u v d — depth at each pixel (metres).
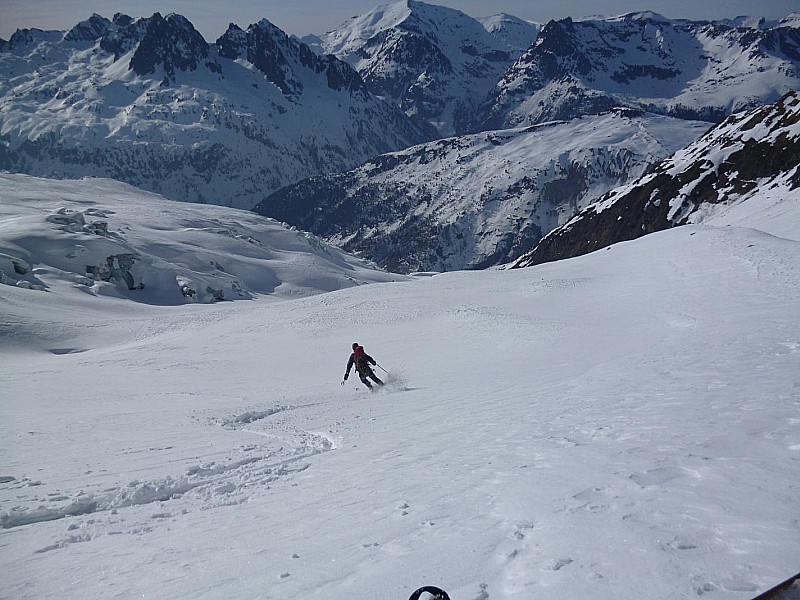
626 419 7.58
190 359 34.19
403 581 3.61
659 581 3.10
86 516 6.73
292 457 9.41
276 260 150.75
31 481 8.30
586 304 34.56
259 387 22.94
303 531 5.14
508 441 7.55
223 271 130.00
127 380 26.70
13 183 196.25
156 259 112.75
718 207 109.06
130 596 4.13
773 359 10.78
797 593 2.08
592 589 3.11
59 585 4.52
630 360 13.78
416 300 45.66
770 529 3.57
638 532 3.77
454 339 29.97
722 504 4.07
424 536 4.40
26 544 5.73
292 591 3.78
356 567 4.02
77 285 94.12
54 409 17.38
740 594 2.86
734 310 22.00
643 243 51.97
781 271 28.94
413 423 10.98
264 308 55.41
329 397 18.39
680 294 29.92
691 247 42.59
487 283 50.47
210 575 4.34
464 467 6.52
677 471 5.00
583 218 155.00
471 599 3.24
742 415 6.78
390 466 7.39
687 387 9.27
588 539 3.78
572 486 5.02
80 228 114.88
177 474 8.46
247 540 5.13
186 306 84.00
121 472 8.73
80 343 49.75
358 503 5.81
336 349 33.06
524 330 28.05
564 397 10.55
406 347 29.78
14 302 61.56
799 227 63.97
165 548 5.22
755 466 4.85
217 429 12.97
